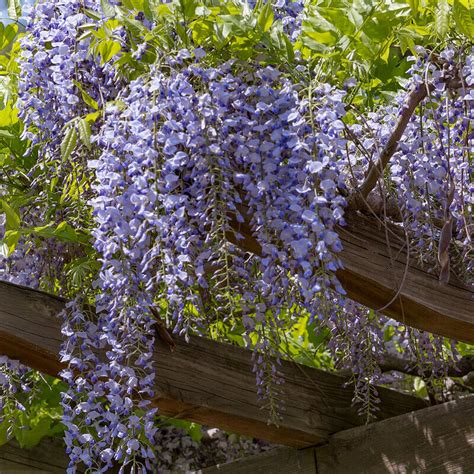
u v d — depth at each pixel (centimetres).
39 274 241
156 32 184
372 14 196
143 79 176
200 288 223
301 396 268
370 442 262
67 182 223
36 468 346
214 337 260
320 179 170
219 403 240
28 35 220
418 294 196
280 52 188
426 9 201
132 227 173
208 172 174
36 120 216
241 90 183
